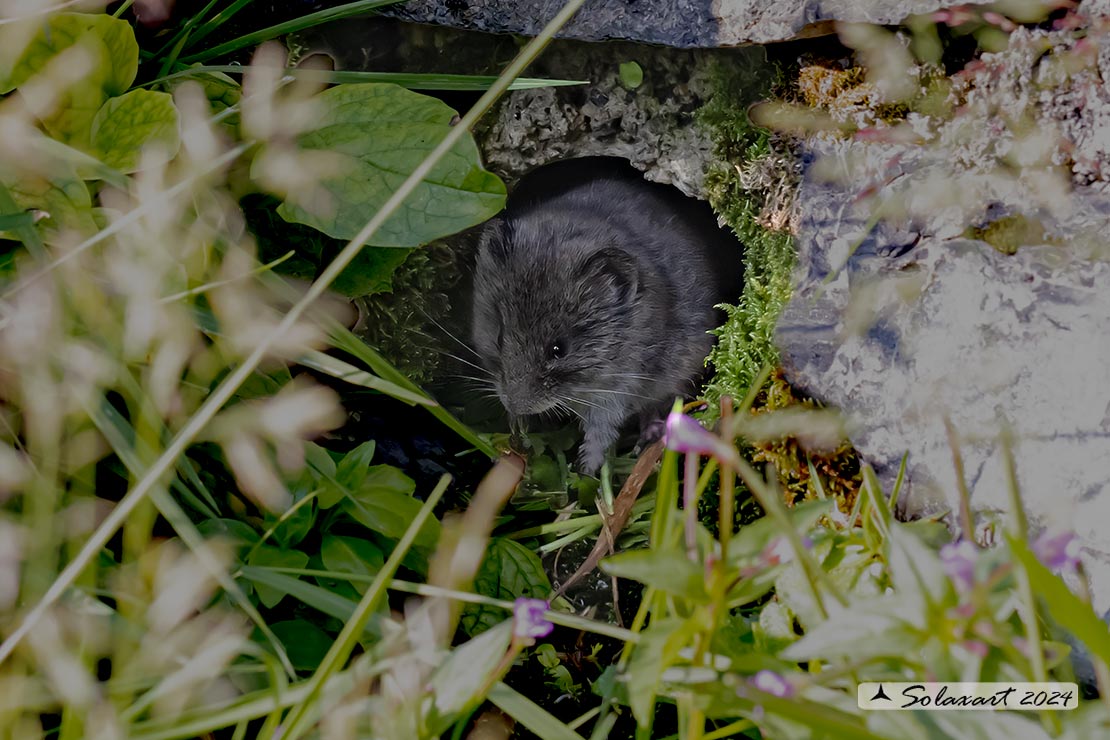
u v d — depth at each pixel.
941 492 0.27
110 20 0.26
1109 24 0.27
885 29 0.28
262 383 0.27
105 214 0.25
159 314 0.21
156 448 0.21
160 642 0.20
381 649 0.20
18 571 0.21
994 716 0.16
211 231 0.25
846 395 0.28
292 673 0.20
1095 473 0.26
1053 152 0.27
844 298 0.28
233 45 0.29
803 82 0.29
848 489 0.28
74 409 0.21
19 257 0.26
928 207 0.28
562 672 0.28
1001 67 0.27
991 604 0.17
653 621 0.20
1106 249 0.26
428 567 0.27
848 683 0.19
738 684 0.17
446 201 0.27
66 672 0.18
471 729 0.27
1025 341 0.27
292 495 0.26
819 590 0.19
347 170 0.27
